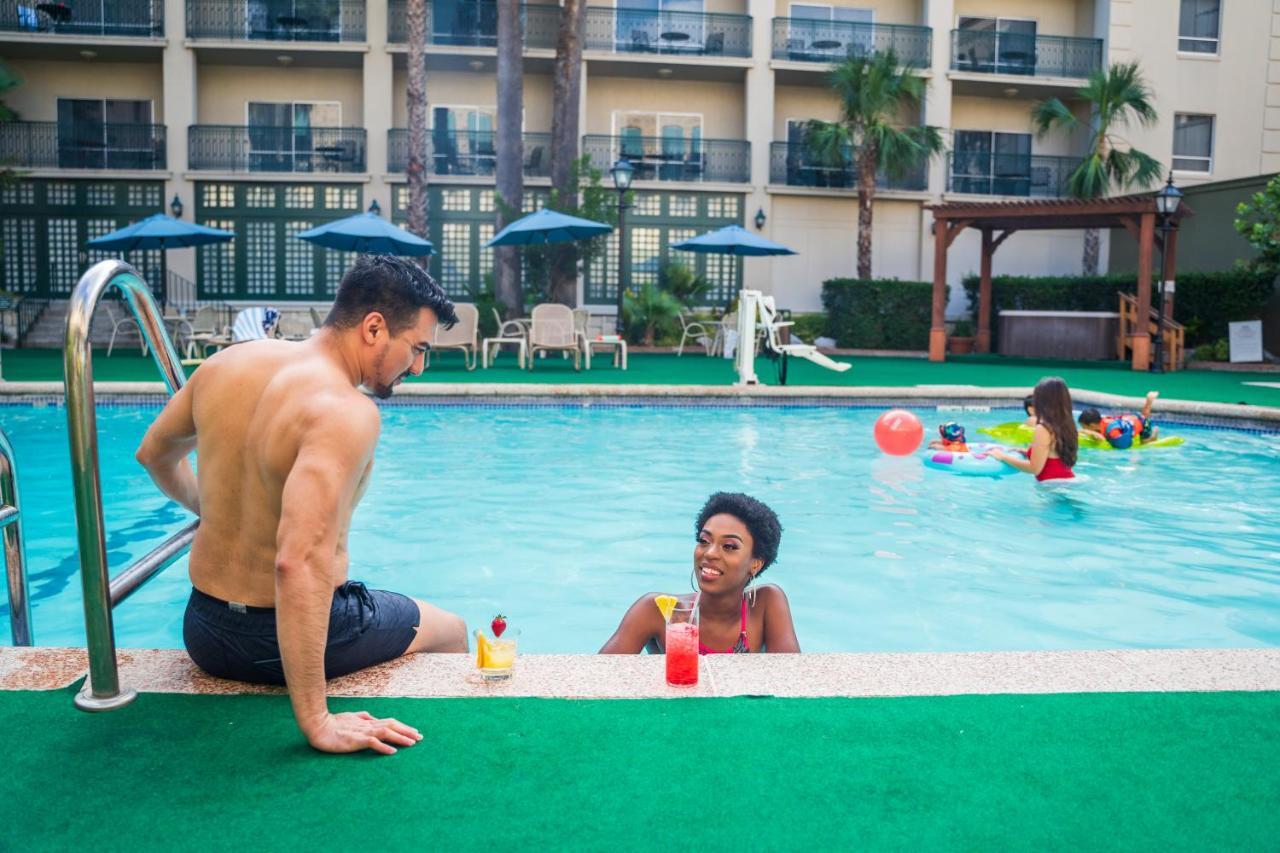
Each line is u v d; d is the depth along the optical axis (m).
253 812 1.87
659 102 26.81
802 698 2.40
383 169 24.78
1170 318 19.55
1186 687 2.49
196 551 2.41
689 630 2.45
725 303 26.55
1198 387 14.68
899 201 26.86
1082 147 27.66
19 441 8.82
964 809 1.91
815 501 6.90
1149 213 18.09
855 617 4.39
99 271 2.35
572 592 4.72
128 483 7.09
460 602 4.56
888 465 8.37
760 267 26.55
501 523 6.15
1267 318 21.08
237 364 2.33
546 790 1.96
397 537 5.79
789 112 27.36
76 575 4.87
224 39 24.17
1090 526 6.19
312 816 1.86
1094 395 12.48
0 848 1.74
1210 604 4.60
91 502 2.25
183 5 23.98
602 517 6.34
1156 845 1.79
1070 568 5.21
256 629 2.35
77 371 2.20
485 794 1.94
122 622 4.21
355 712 2.24
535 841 1.78
